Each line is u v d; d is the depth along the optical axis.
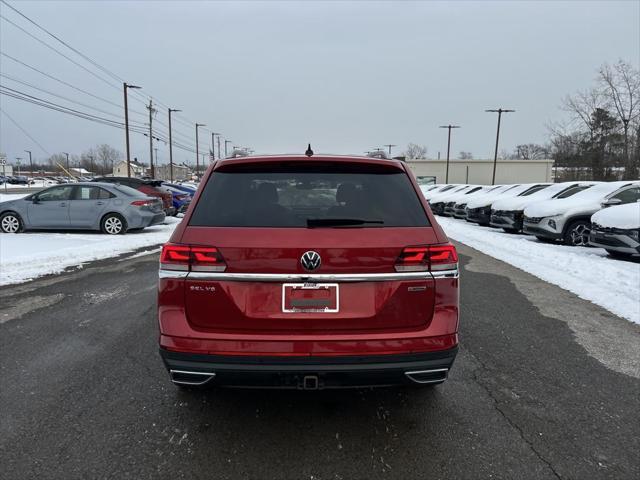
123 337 4.43
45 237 11.46
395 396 3.27
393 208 2.67
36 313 5.20
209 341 2.45
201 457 2.53
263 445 2.65
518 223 13.35
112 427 2.82
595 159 39.59
